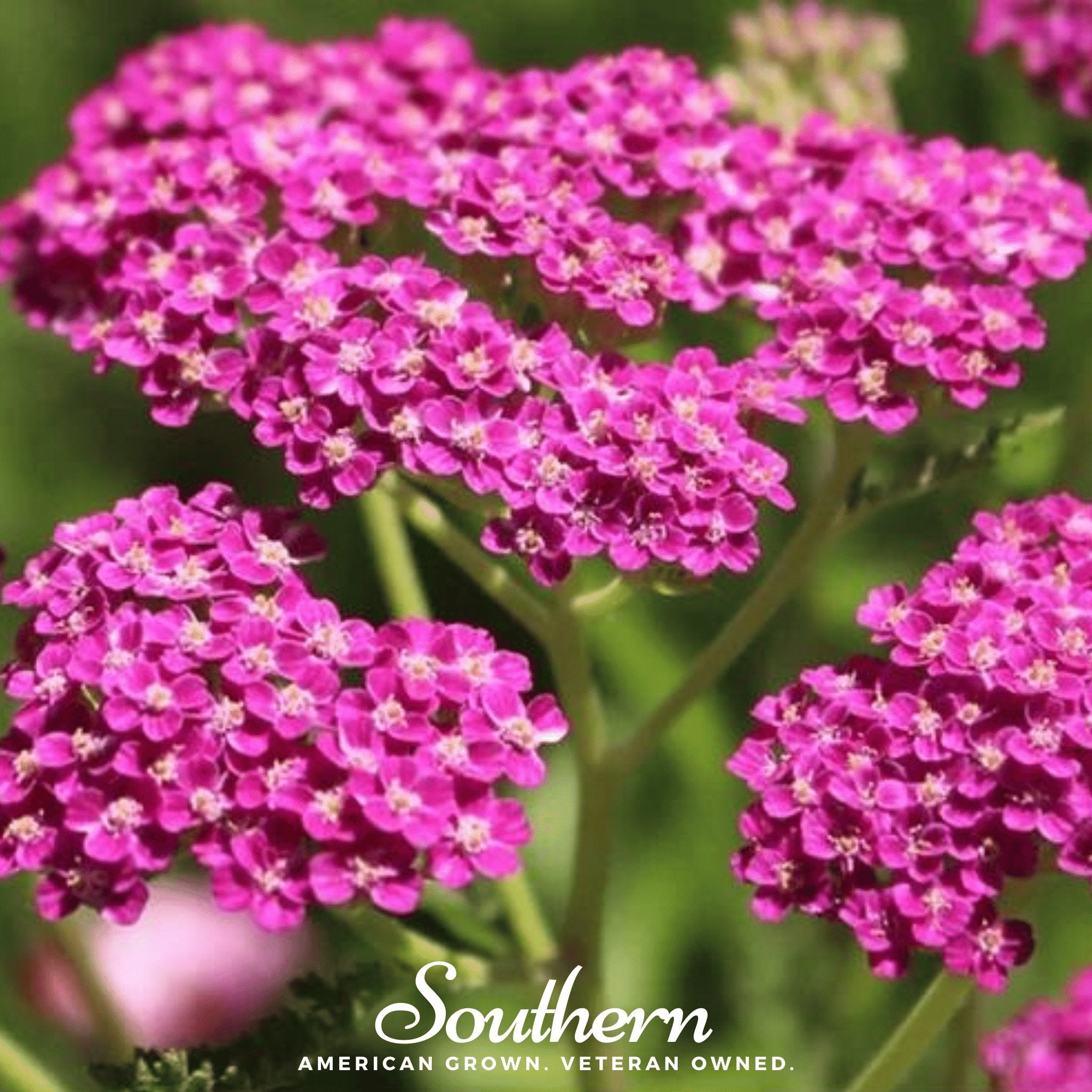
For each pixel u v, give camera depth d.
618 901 0.57
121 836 0.46
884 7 0.61
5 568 0.61
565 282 0.49
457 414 0.48
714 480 0.48
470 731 0.47
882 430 0.50
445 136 0.51
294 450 0.48
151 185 0.51
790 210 0.51
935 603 0.48
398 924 0.50
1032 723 0.47
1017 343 0.49
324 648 0.47
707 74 0.63
